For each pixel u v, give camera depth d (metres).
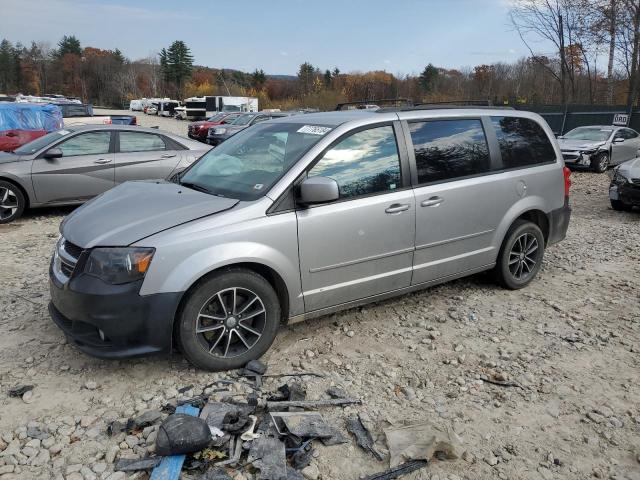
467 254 4.84
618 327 4.64
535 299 5.23
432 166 4.52
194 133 27.83
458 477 2.77
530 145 5.34
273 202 3.70
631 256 6.84
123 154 8.73
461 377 3.76
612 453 3.01
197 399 3.29
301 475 2.68
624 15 25.91
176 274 3.33
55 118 14.88
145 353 3.36
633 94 27.09
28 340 4.09
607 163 16.30
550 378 3.78
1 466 2.73
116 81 106.88
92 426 3.08
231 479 2.62
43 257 6.32
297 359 3.92
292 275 3.79
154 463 2.73
